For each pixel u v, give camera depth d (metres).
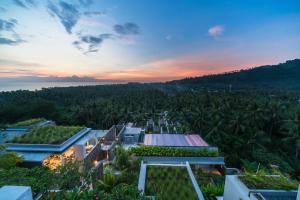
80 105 60.31
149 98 75.06
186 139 22.91
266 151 31.03
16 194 4.24
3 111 44.88
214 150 19.83
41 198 7.12
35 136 19.23
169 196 8.23
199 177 16.77
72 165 10.66
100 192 6.34
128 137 28.34
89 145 23.88
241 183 7.93
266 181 7.98
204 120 40.00
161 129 41.72
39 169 9.38
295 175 26.08
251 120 37.53
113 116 48.16
